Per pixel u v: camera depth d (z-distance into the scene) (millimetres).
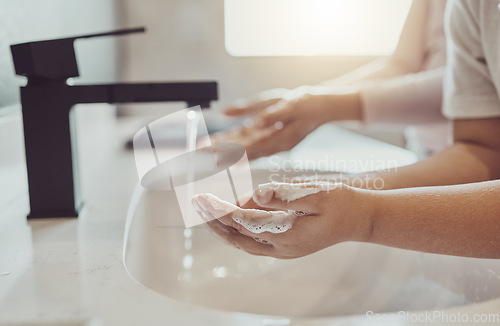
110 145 990
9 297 326
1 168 554
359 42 1394
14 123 603
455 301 445
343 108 762
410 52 1022
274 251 359
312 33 1383
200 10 1352
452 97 540
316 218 322
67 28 861
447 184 469
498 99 506
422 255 503
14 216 526
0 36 556
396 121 796
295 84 1412
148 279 498
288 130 699
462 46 516
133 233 486
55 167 512
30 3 670
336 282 565
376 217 342
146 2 1330
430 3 990
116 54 1239
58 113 500
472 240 339
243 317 286
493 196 345
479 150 510
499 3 440
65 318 292
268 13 1364
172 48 1364
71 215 519
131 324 284
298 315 502
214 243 611
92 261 394
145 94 496
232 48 1386
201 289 545
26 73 454
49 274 366
